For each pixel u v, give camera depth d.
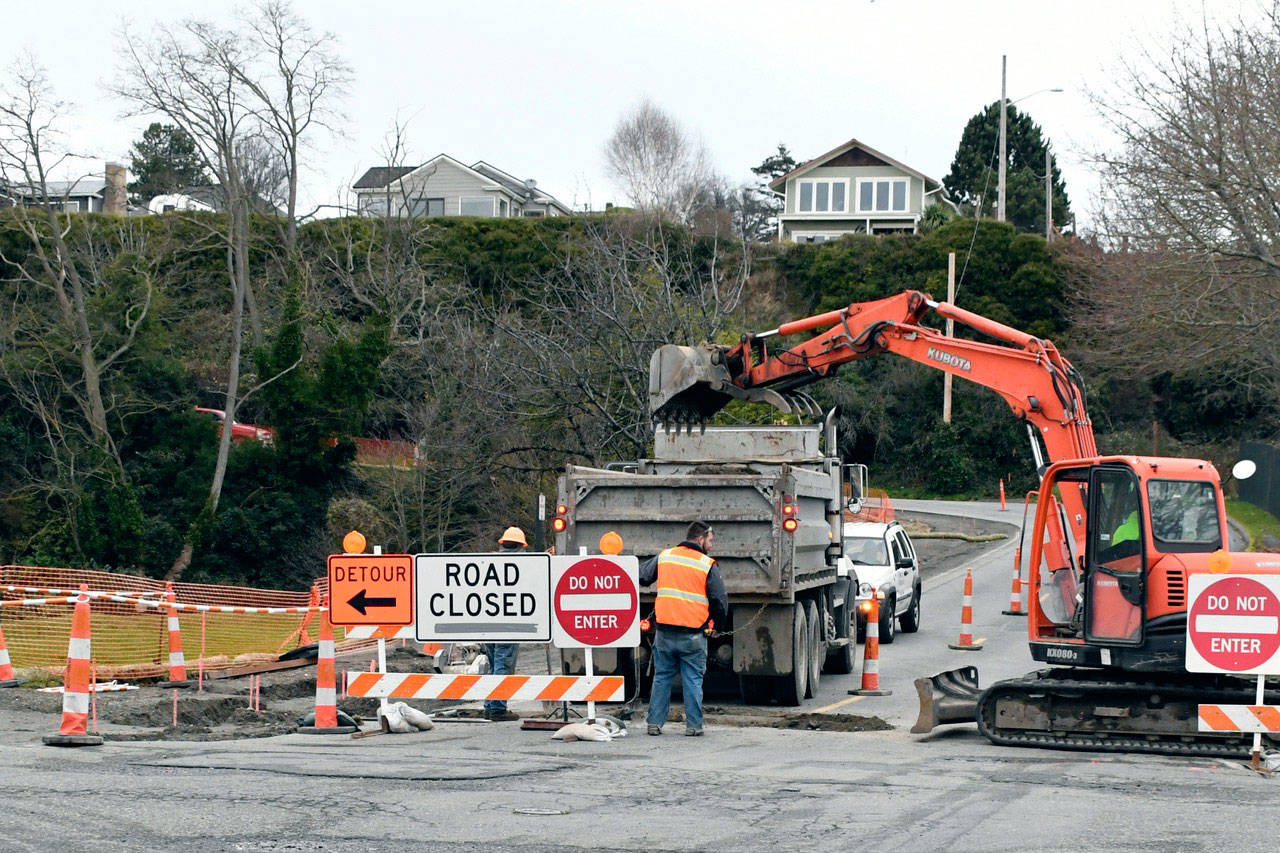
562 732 26.66
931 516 109.38
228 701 32.69
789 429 41.53
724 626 33.06
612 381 72.75
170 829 16.75
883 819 18.38
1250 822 18.55
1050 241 134.25
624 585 27.45
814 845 16.56
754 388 36.28
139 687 36.47
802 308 137.00
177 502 96.12
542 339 73.62
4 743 24.89
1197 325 64.31
